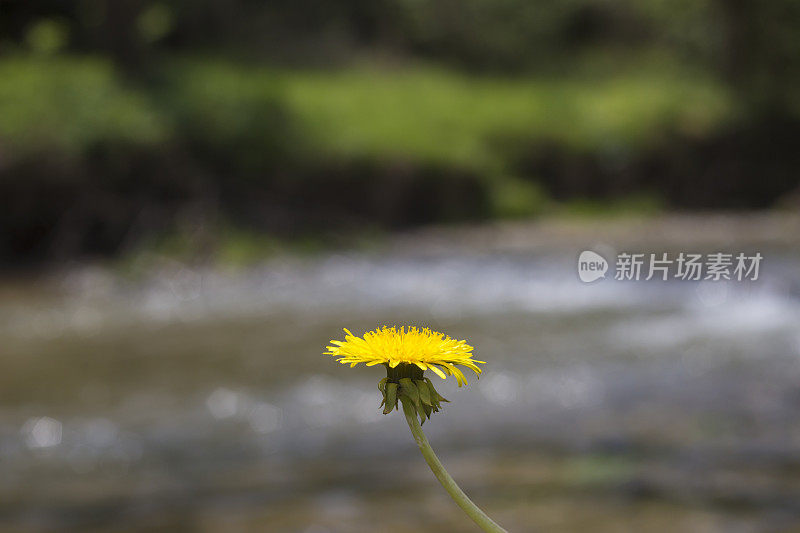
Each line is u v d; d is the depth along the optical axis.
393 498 4.43
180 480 4.91
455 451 5.27
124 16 15.67
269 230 13.84
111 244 12.80
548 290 11.23
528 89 21.41
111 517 4.33
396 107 17.78
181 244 12.83
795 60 21.33
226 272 12.36
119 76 14.95
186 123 14.32
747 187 19.05
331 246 13.90
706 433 5.45
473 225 16.12
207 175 14.02
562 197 18.09
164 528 4.14
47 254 12.54
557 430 5.68
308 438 5.71
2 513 4.43
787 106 20.22
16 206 12.47
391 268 12.80
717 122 19.27
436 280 12.02
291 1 22.36
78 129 13.17
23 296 11.00
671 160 18.73
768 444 5.18
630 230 15.53
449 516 4.13
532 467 4.88
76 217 12.72
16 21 17.42
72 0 17.55
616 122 18.97
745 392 6.51
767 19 21.62
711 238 14.17
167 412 6.39
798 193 18.80
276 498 4.52
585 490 4.43
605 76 23.64
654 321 9.37
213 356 8.12
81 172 12.88
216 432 5.90
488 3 24.39
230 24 20.78
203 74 16.20
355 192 15.27
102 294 11.26
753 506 4.16
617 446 5.24
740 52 22.02
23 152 12.54
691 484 4.49
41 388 7.09
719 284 10.64
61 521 4.29
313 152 15.01
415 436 0.97
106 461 5.33
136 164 13.38
